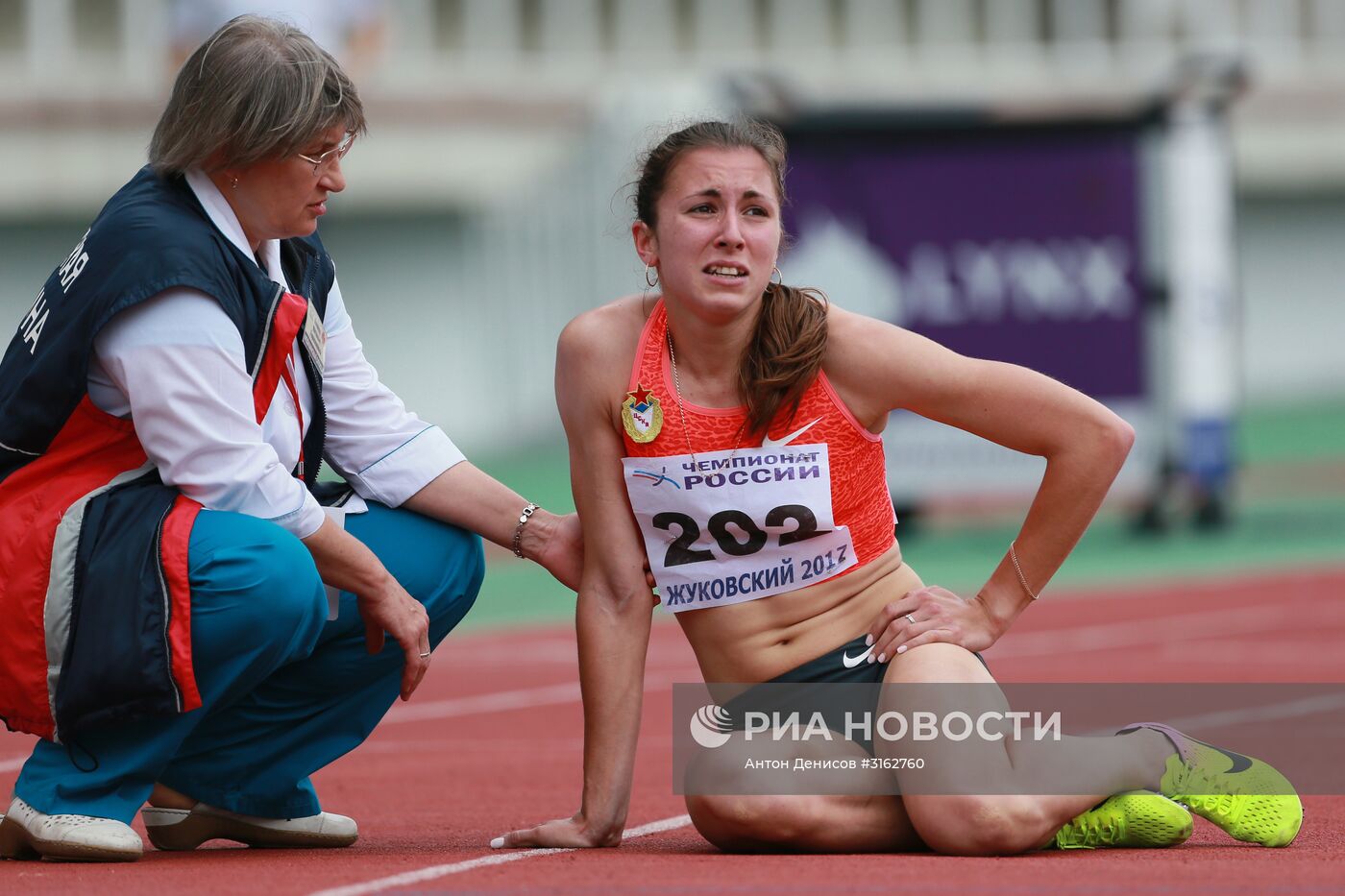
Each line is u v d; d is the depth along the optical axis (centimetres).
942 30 10869
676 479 1638
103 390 1616
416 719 2962
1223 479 6450
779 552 1647
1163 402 6344
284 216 1655
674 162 1608
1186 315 6303
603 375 1655
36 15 9838
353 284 9862
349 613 1689
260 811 1716
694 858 1552
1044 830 1558
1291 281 10875
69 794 1580
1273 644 3856
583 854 1594
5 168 9319
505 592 5725
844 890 1354
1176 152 6228
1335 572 5550
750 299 1595
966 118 6162
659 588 1669
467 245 9919
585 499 1681
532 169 9956
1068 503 1631
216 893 1383
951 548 6238
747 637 1655
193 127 1611
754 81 6116
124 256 1588
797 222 6147
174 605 1556
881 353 1638
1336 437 9556
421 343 9894
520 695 3291
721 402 1642
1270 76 10575
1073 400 1630
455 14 10300
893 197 6169
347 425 1789
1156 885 1374
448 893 1366
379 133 9738
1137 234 6266
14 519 1588
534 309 9038
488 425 9850
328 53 1656
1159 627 4244
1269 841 1619
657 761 2423
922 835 1564
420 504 1786
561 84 10162
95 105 9388
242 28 1631
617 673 1659
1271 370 10875
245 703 1688
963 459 6131
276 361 1648
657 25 10638
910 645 1612
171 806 1706
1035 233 6219
